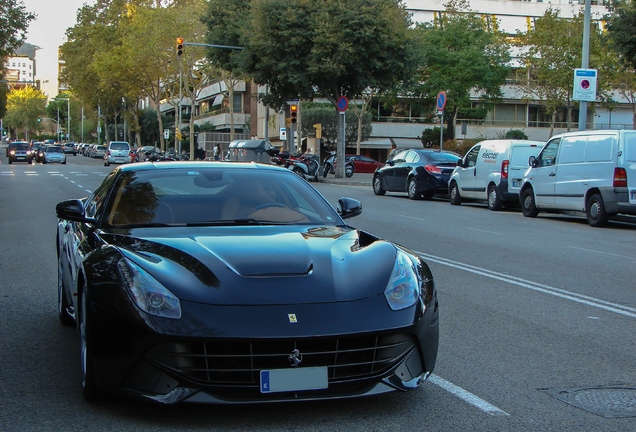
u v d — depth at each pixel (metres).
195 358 3.84
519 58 63.47
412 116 67.56
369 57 34.34
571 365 5.45
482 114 60.06
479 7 73.44
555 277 9.41
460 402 4.54
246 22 36.28
